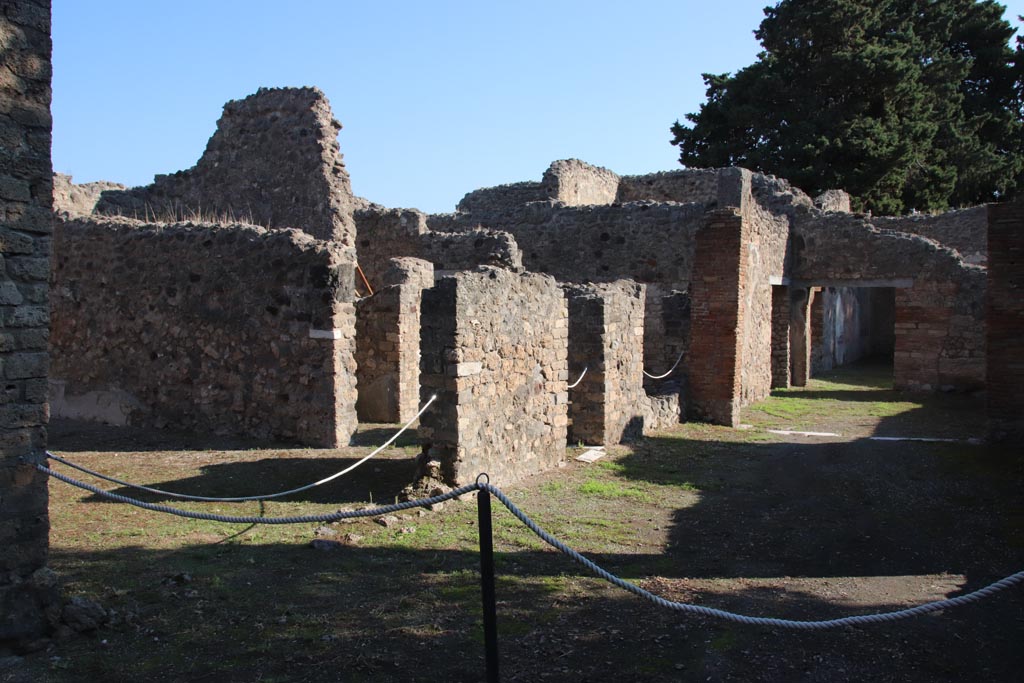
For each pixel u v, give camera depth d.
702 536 8.25
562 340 11.52
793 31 34.75
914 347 21.95
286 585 6.25
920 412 18.28
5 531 5.03
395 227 20.56
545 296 10.97
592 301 12.80
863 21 34.38
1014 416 12.68
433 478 8.93
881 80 33.28
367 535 7.64
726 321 16.06
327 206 17.36
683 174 27.98
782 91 34.47
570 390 13.02
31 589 5.09
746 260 16.56
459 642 5.27
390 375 14.59
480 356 9.33
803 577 6.96
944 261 21.45
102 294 13.39
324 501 8.84
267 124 17.98
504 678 4.76
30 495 5.16
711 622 5.82
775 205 23.34
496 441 9.75
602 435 12.85
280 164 17.84
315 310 11.60
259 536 7.51
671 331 17.42
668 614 5.95
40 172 5.22
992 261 12.62
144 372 13.01
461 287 8.88
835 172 32.62
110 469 10.05
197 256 12.54
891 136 32.56
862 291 33.75
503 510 8.84
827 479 11.09
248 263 12.12
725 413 16.08
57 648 5.05
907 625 5.83
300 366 11.76
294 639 5.24
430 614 5.75
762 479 11.12
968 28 39.59
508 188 27.02
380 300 14.66
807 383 24.16
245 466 10.33
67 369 13.80
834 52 33.56
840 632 5.68
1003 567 7.25
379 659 4.97
